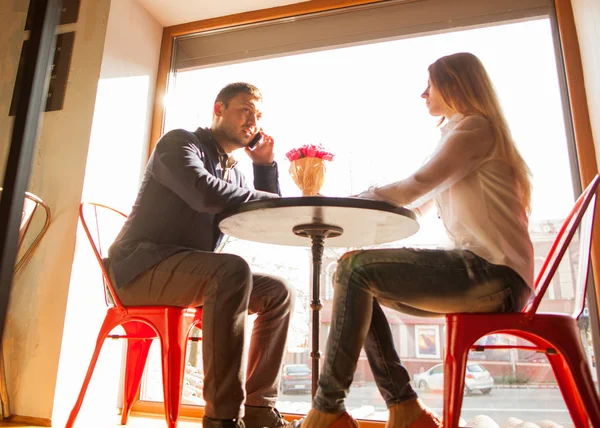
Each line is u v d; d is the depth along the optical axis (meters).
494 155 1.32
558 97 2.23
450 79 1.44
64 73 2.39
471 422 1.86
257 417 1.71
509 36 2.41
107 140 2.37
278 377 1.79
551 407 1.97
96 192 2.27
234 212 1.42
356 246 1.96
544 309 2.03
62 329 2.04
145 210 1.72
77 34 2.44
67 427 1.61
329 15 2.71
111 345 2.33
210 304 1.46
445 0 2.53
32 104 0.74
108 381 2.29
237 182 2.03
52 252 2.15
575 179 2.12
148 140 2.71
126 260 1.63
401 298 1.25
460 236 1.31
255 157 2.01
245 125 1.90
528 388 2.00
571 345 1.21
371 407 2.13
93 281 2.22
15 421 2.00
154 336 1.86
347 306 1.24
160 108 2.76
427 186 1.29
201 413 2.25
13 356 2.08
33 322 2.10
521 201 1.31
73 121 2.31
